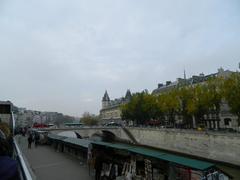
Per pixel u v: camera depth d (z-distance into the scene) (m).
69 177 20.12
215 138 48.72
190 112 67.12
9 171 3.30
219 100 61.19
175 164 12.75
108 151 18.97
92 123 156.25
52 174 21.11
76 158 28.98
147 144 76.56
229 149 45.03
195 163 12.47
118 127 93.12
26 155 31.41
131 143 84.50
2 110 31.20
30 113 184.50
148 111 94.06
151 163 14.46
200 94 64.94
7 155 3.68
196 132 54.75
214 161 48.19
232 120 76.56
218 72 88.38
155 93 122.75
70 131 83.94
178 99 74.56
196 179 11.70
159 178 13.91
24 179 5.43
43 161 27.17
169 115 85.38
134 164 15.92
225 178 12.16
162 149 68.00
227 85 54.53
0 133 3.81
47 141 44.84
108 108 176.62
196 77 98.44
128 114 100.88
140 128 81.62
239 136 43.03
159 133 70.56
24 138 53.22
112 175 17.36
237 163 42.97
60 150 35.25
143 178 14.91
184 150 58.66
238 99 52.19
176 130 62.66
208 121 81.25
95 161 19.20
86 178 19.80
